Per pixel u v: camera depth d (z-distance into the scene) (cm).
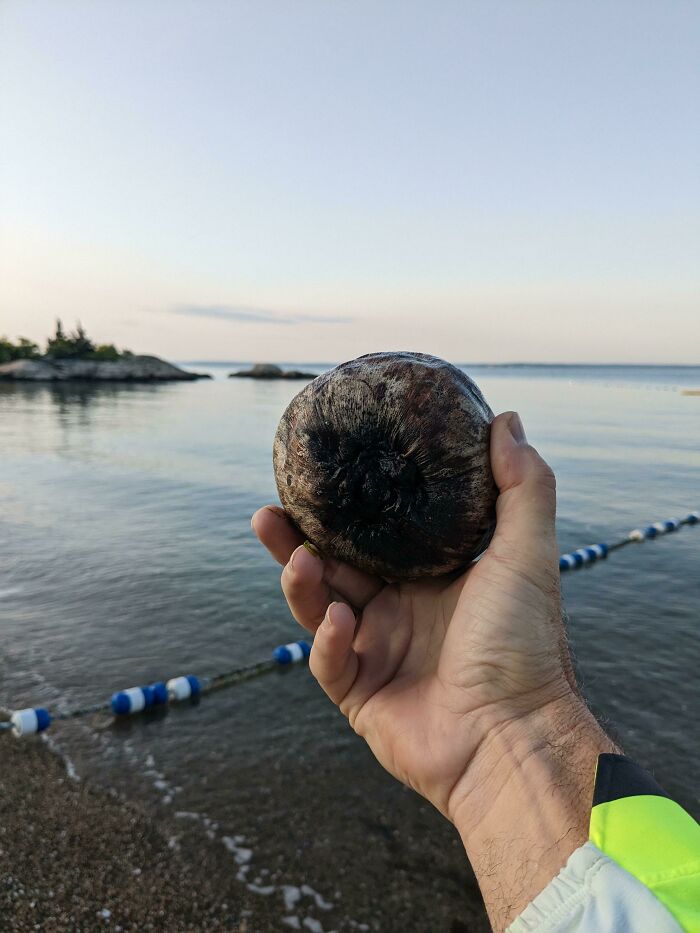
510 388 1127
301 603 32
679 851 18
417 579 32
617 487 249
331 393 31
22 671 104
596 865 18
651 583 148
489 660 27
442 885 62
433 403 29
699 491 244
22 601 134
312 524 32
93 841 67
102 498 237
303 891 61
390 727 29
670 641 115
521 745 26
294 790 76
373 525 31
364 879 63
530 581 28
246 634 118
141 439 418
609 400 804
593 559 165
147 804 73
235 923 58
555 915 18
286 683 102
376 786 76
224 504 227
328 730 88
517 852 23
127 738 87
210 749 84
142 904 60
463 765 27
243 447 381
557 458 314
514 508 28
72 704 95
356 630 32
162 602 133
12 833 68
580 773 24
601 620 125
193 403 778
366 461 30
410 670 31
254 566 156
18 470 298
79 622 123
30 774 78
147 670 105
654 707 93
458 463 29
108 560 161
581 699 27
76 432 456
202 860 65
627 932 16
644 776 21
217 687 100
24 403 742
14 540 179
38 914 58
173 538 182
